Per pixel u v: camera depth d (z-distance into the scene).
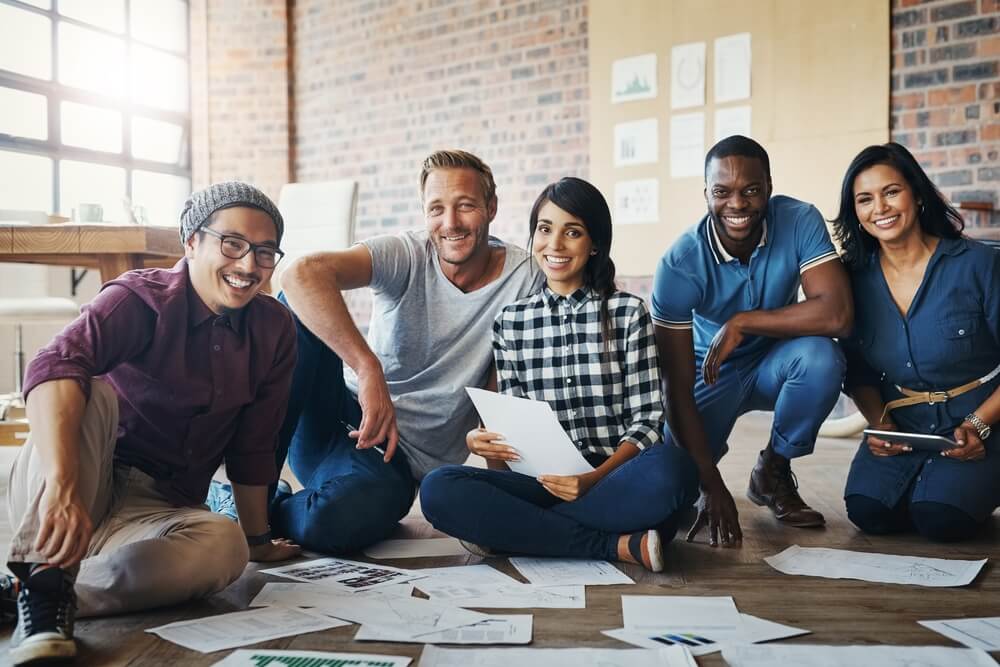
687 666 1.28
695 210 4.81
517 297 2.17
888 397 2.30
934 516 2.10
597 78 5.15
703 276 2.27
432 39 5.91
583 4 5.24
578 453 1.85
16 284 4.96
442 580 1.78
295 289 2.04
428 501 1.94
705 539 2.18
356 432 2.03
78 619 1.56
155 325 1.60
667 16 4.86
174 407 1.65
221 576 1.62
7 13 5.57
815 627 1.49
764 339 2.36
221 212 1.59
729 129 4.66
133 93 6.25
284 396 1.82
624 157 5.05
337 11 6.34
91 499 1.48
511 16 5.55
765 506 2.55
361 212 6.32
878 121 4.23
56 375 1.43
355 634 1.45
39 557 1.35
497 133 5.64
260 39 6.52
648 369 2.00
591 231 1.97
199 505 1.77
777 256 2.25
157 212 6.43
